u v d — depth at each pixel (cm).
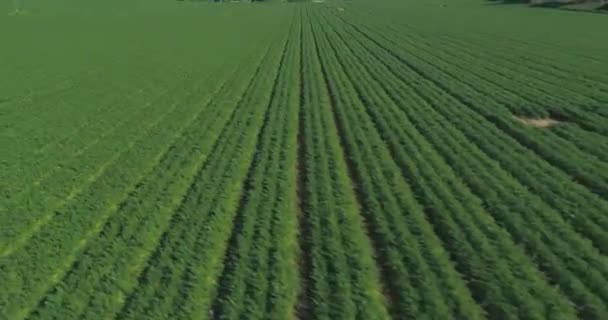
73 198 1883
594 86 3434
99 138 2584
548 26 7375
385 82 3775
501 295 1257
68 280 1366
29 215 1744
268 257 1452
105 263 1446
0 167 2175
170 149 2417
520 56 4803
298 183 1988
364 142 2386
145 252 1507
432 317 1190
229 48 5859
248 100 3316
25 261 1463
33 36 6762
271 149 2331
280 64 4728
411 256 1434
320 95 3372
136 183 2020
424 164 2088
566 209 1678
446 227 1582
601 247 1459
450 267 1388
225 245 1538
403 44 6009
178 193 1902
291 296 1284
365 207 1766
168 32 7475
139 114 3033
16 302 1288
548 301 1227
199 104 3253
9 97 3441
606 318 1163
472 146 2289
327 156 2222
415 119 2738
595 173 1966
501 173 1986
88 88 3756
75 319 1221
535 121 2752
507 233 1548
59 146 2453
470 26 7800
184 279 1365
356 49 5656
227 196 1845
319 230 1592
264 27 8438
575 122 2686
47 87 3775
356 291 1295
